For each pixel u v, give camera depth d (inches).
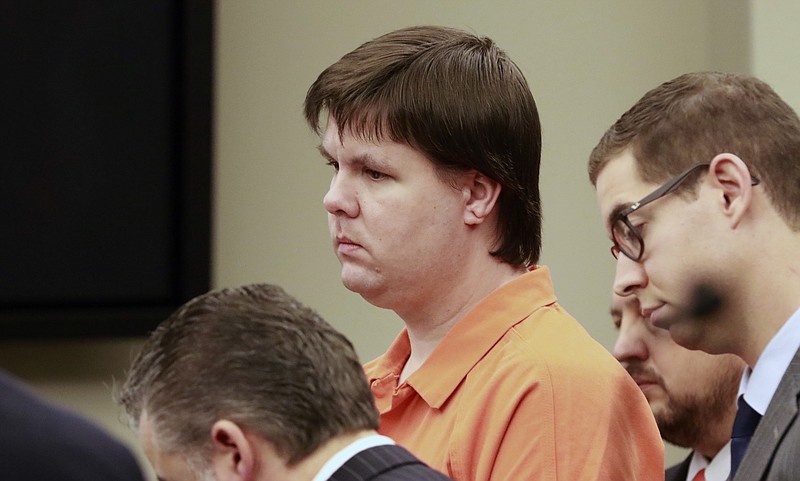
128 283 477.1
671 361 285.1
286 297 201.5
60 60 468.4
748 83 215.2
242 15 494.9
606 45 511.5
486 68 235.8
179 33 478.3
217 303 198.7
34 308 467.5
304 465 189.0
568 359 226.7
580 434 220.2
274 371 189.8
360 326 497.7
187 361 192.4
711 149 208.8
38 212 467.2
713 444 288.2
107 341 485.7
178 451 192.4
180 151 478.6
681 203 210.4
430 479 183.5
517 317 235.5
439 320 239.9
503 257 240.4
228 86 494.0
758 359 207.0
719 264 206.8
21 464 146.0
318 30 495.8
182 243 478.0
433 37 238.1
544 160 506.9
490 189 234.8
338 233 235.8
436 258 232.8
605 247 511.2
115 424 485.4
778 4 484.7
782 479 187.9
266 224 494.9
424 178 230.1
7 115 462.9
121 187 475.2
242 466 188.4
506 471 219.5
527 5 507.5
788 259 205.0
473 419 225.0
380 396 251.1
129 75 474.3
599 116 510.6
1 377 154.6
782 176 206.1
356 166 233.3
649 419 233.1
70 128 470.0
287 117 494.9
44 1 465.7
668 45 513.3
